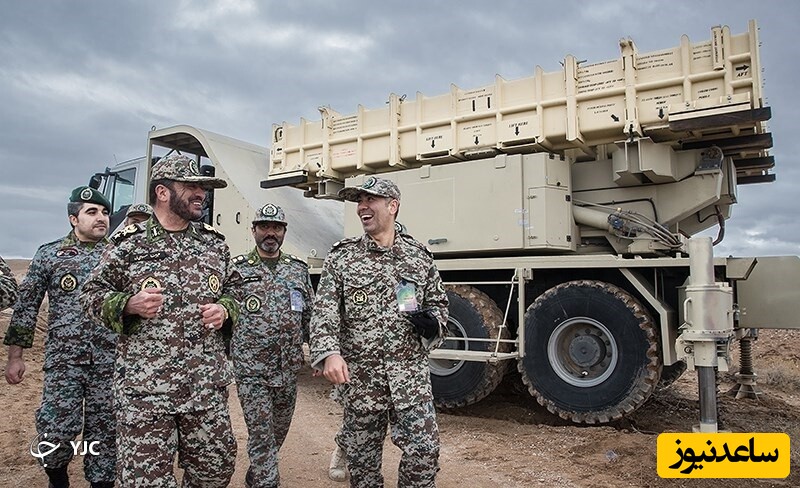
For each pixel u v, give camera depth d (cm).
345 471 416
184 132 811
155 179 280
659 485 409
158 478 255
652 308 566
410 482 289
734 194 620
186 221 288
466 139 630
